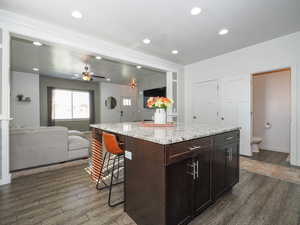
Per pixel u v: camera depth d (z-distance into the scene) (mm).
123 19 2404
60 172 2570
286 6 2082
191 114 4719
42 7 2096
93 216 1515
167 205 1162
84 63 4629
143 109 7438
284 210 1600
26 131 2598
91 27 2627
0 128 2113
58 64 4707
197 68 4539
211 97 4191
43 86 6441
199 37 3006
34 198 1817
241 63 3562
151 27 2641
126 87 8500
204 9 2160
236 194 1910
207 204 1565
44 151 2750
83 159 3238
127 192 1537
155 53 3848
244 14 2273
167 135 1332
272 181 2240
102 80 7332
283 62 2932
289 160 3133
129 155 1504
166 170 1150
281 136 3875
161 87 6305
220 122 3975
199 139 1450
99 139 2354
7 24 2160
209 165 1581
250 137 3434
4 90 2129
